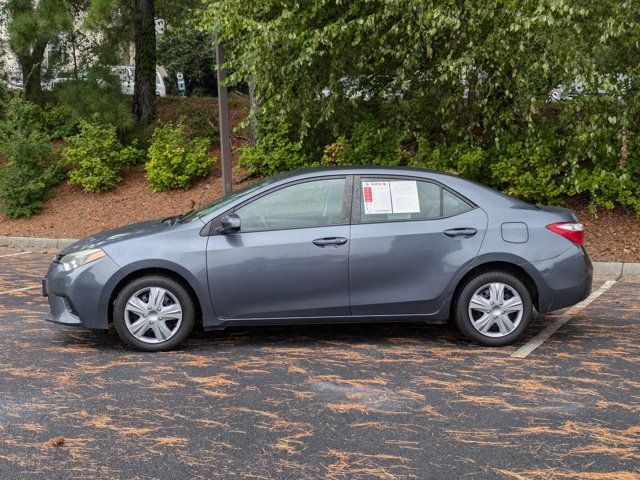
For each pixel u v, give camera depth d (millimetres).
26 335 7215
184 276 6488
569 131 12453
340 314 6629
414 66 12398
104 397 5395
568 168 12875
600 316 7973
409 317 6676
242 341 6984
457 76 11883
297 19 11820
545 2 10172
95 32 17328
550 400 5297
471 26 11031
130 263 6480
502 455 4363
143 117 19359
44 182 16484
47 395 5438
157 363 6250
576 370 6008
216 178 15906
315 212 6668
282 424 4859
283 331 7375
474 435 4660
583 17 11102
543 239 6688
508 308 6680
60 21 16625
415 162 13234
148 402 5289
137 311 6543
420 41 11602
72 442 4578
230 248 6523
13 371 6027
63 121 19422
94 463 4273
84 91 16984
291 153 14766
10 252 13398
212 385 5660
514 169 12672
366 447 4484
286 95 12625
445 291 6617
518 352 6547
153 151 15836
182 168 15758
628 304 8586
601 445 4508
